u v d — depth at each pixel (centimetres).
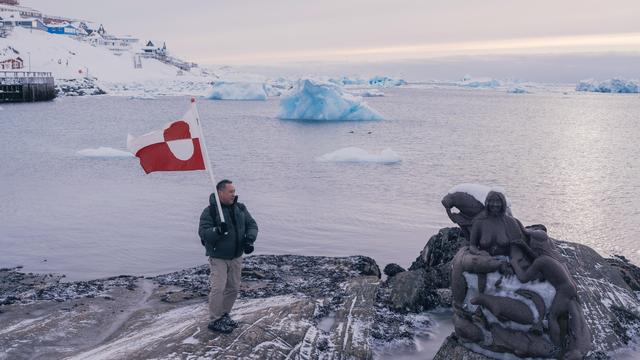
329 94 8219
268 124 7462
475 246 639
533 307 594
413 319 823
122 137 5753
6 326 877
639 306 812
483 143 5403
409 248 1725
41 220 2081
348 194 2716
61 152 4303
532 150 4822
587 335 589
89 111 9819
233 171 3453
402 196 2673
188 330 693
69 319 887
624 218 2205
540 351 590
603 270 871
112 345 723
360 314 807
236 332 686
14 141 5141
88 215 2167
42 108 10275
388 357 704
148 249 1688
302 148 4862
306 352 671
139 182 2983
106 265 1527
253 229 677
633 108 13838
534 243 618
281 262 1341
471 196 685
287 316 767
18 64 15250
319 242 1789
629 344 729
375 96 19412
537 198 2650
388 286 924
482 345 627
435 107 13025
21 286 1295
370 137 5931
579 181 3178
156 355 621
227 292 693
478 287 622
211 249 664
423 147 5025
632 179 3256
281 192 2758
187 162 689
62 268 1501
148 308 971
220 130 6588
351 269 1266
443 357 652
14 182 2978
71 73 17350
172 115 9219
